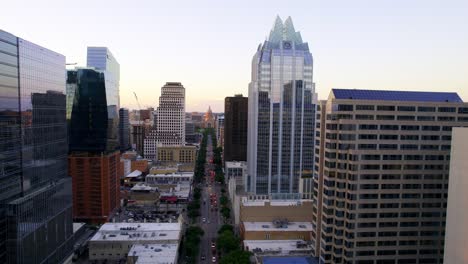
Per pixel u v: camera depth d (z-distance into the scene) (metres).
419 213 175.25
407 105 171.00
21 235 165.12
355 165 168.88
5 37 159.62
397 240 175.25
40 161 193.75
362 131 169.88
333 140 174.88
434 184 174.62
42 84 195.38
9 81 163.25
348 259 174.00
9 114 163.38
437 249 177.75
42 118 195.62
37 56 189.12
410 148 172.50
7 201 162.38
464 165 114.75
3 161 159.12
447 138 173.38
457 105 173.38
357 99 176.88
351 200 170.38
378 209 172.75
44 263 189.25
